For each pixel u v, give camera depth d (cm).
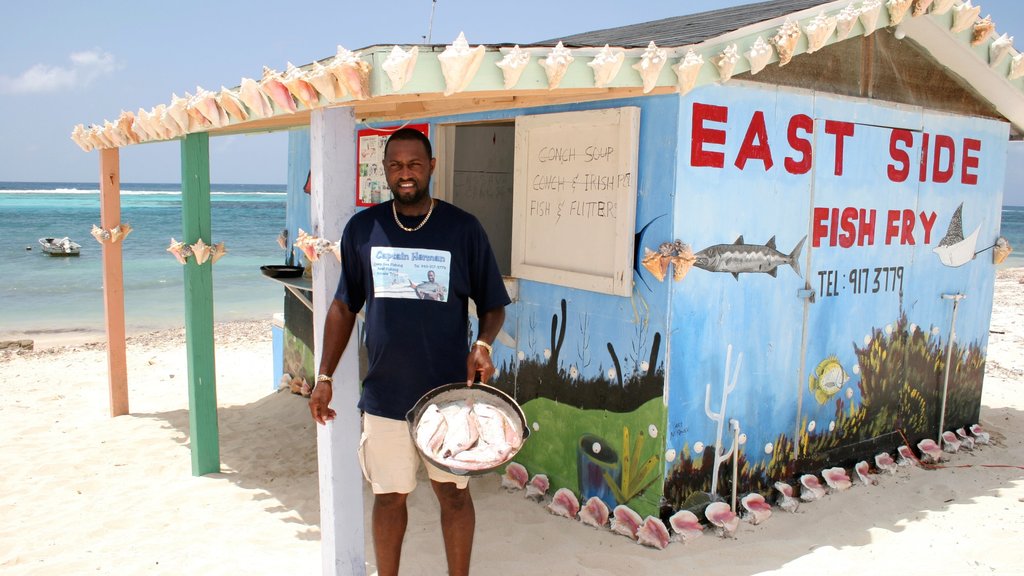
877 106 486
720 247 412
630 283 410
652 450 410
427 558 396
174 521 464
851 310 491
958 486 499
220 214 6275
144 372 945
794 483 474
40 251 2994
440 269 305
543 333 479
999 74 504
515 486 498
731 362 429
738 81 410
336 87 283
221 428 684
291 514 475
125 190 15250
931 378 559
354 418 333
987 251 588
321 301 324
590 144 429
